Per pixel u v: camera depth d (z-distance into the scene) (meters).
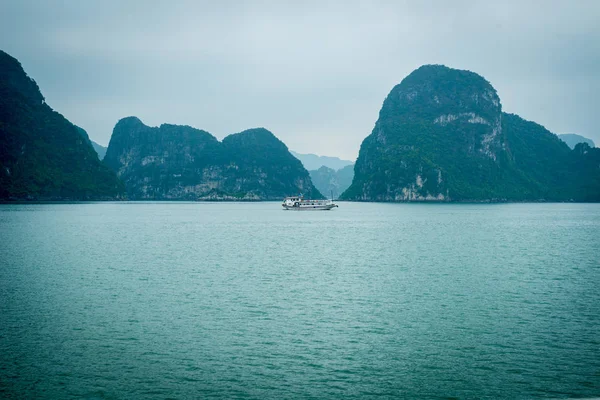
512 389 30.39
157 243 103.44
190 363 33.94
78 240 106.88
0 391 29.84
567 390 30.28
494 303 49.34
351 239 114.00
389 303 49.34
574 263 74.75
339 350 36.34
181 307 47.56
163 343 37.53
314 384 30.95
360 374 32.34
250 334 39.69
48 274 64.31
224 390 30.14
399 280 61.28
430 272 67.12
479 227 153.25
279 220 198.00
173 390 30.11
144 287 56.53
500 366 33.56
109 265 72.19
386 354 35.56
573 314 45.22
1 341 37.66
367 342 37.97
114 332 39.97
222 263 75.00
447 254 85.56
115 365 33.50
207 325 41.94
